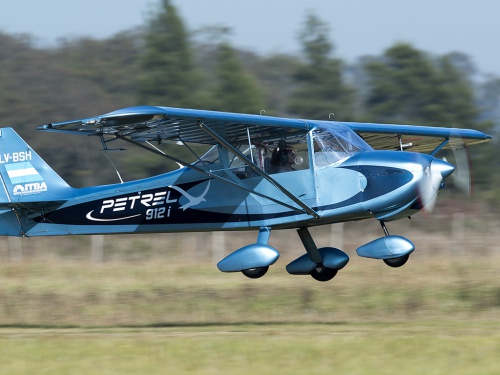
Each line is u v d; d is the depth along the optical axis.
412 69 132.75
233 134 38.56
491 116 131.50
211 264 68.56
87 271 65.44
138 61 153.00
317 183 38.00
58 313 48.12
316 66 142.00
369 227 89.06
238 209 39.59
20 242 86.56
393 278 54.50
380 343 30.02
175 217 40.97
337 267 41.72
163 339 32.16
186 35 134.12
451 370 26.25
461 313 44.41
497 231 77.69
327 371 26.31
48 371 27.36
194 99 129.50
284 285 54.19
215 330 37.19
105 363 28.12
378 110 134.25
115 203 42.31
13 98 143.75
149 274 62.88
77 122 34.16
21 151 44.25
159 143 39.72
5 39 164.75
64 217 43.62
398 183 36.78
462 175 43.38
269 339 31.47
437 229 82.94
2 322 45.25
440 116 130.12
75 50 166.62
